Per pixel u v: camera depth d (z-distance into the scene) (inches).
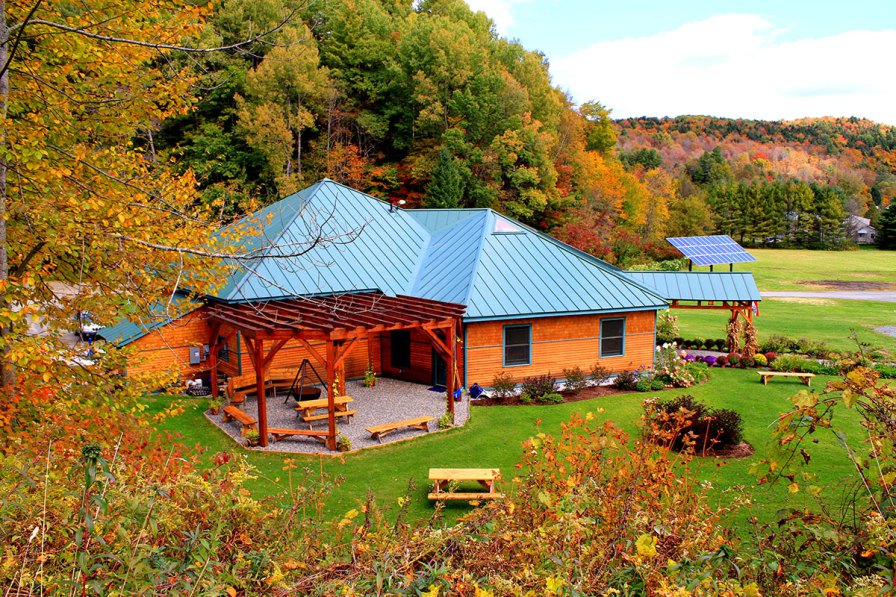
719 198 4069.9
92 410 333.7
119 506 173.6
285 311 713.0
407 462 614.9
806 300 2143.2
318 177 1925.4
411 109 2110.0
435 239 1086.4
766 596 175.6
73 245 350.9
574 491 217.2
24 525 159.6
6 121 346.3
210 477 226.1
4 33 341.4
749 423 752.3
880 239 3900.1
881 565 167.9
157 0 401.4
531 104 2258.9
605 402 845.8
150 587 144.9
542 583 167.0
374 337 969.5
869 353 199.9
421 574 171.3
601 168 2514.8
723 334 1514.5
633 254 2568.9
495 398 848.3
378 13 2247.8
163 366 867.4
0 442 277.0
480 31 2516.0
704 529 197.8
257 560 182.1
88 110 441.4
